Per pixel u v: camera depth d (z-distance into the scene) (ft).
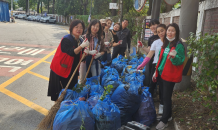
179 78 9.87
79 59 11.87
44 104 13.65
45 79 19.04
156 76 10.85
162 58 10.36
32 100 14.21
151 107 10.89
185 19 13.50
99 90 11.74
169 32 9.66
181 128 9.81
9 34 54.60
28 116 11.93
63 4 131.23
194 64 9.71
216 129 9.33
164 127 10.34
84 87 11.47
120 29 21.71
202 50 8.95
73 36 11.30
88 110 9.20
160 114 11.89
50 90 11.89
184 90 14.19
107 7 102.89
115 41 21.49
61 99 10.38
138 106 10.74
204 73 9.05
